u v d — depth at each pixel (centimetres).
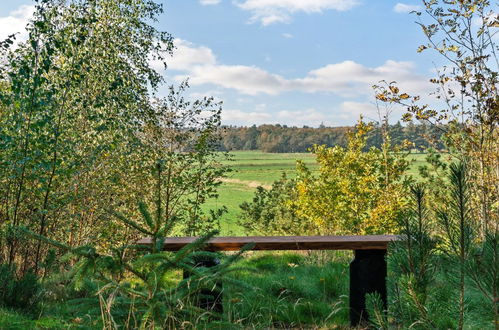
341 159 1016
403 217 284
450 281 262
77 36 677
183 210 875
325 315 416
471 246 255
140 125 829
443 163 807
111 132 745
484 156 682
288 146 9625
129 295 296
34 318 368
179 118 878
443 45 721
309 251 768
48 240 267
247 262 706
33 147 585
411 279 258
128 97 809
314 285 505
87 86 731
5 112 615
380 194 963
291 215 1186
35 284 414
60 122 656
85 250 259
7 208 598
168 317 273
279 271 609
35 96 584
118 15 865
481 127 702
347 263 629
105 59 786
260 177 5550
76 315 345
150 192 838
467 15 701
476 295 270
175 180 849
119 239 745
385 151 978
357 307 397
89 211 739
